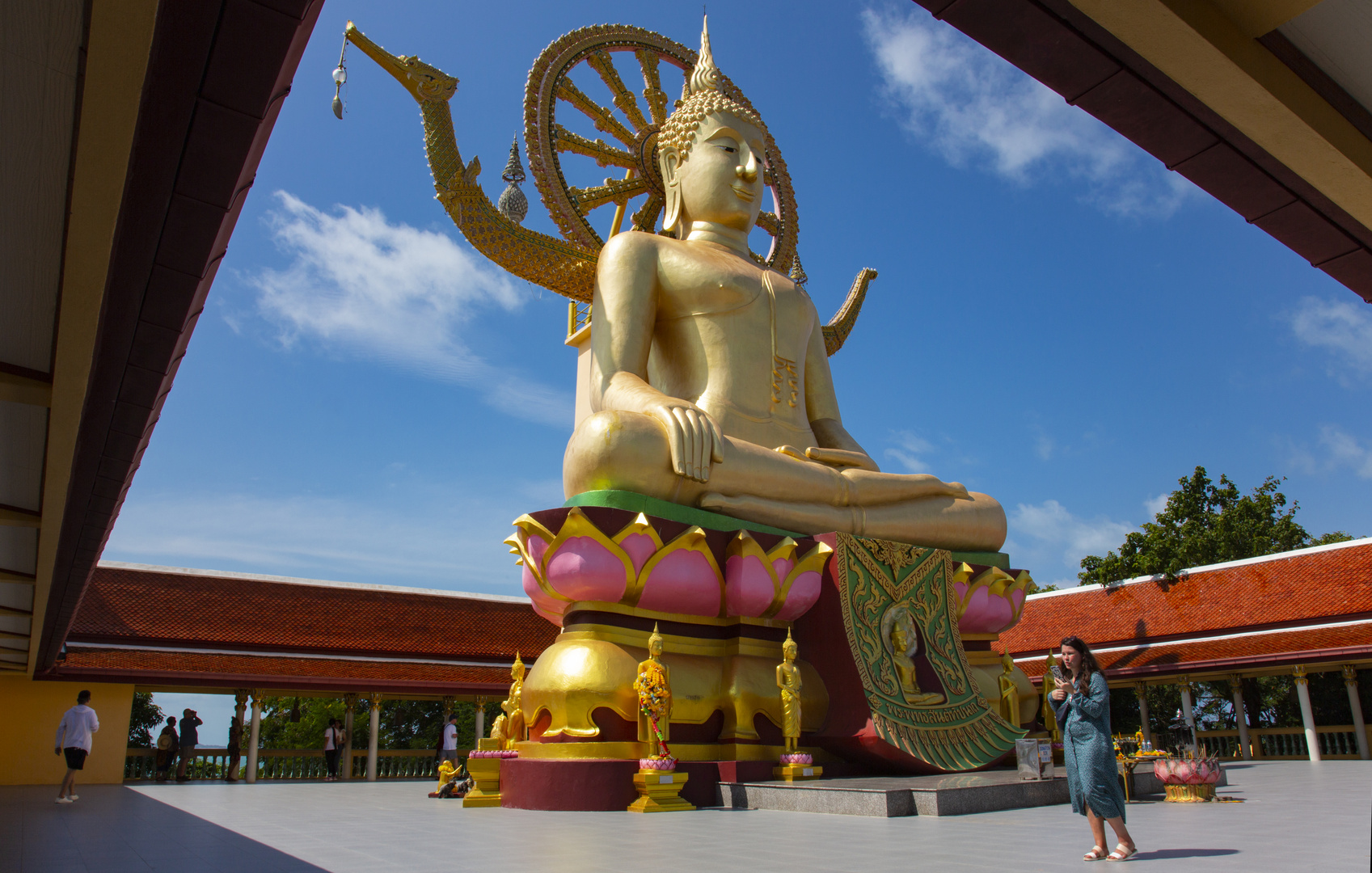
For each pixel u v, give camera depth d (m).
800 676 12.20
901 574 13.55
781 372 15.43
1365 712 27.88
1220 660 20.94
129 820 9.97
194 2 3.25
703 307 15.20
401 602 22.83
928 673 13.19
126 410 7.16
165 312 5.61
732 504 13.08
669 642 12.52
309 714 41.53
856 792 9.59
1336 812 9.23
